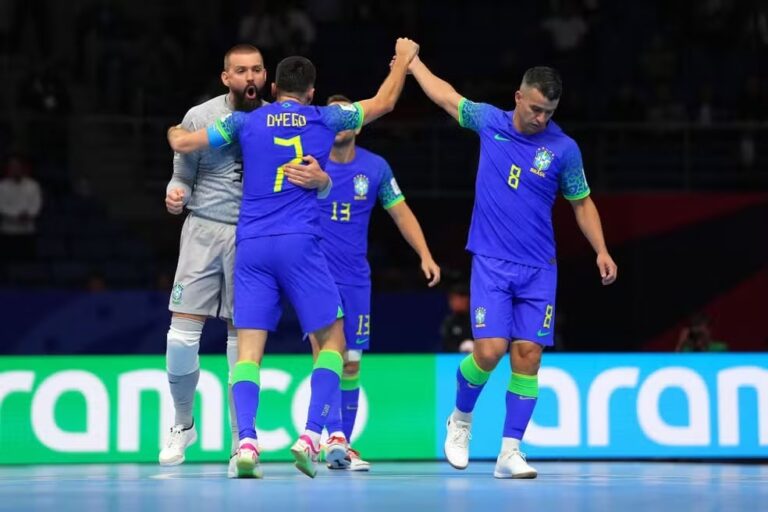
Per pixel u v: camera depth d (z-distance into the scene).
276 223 15.02
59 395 20.36
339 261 18.77
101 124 42.16
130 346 33.28
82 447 20.31
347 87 44.03
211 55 44.06
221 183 16.36
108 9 44.44
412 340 34.28
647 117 42.25
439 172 40.00
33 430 20.23
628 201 37.09
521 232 16.16
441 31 45.56
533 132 16.17
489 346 16.09
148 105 43.03
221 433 20.39
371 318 34.16
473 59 45.31
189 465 19.69
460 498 12.70
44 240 38.66
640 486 14.55
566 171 16.25
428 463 20.31
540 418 20.83
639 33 45.16
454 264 38.09
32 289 32.94
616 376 21.00
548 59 45.28
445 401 20.98
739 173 40.44
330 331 15.39
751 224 36.97
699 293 36.97
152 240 39.78
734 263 36.97
